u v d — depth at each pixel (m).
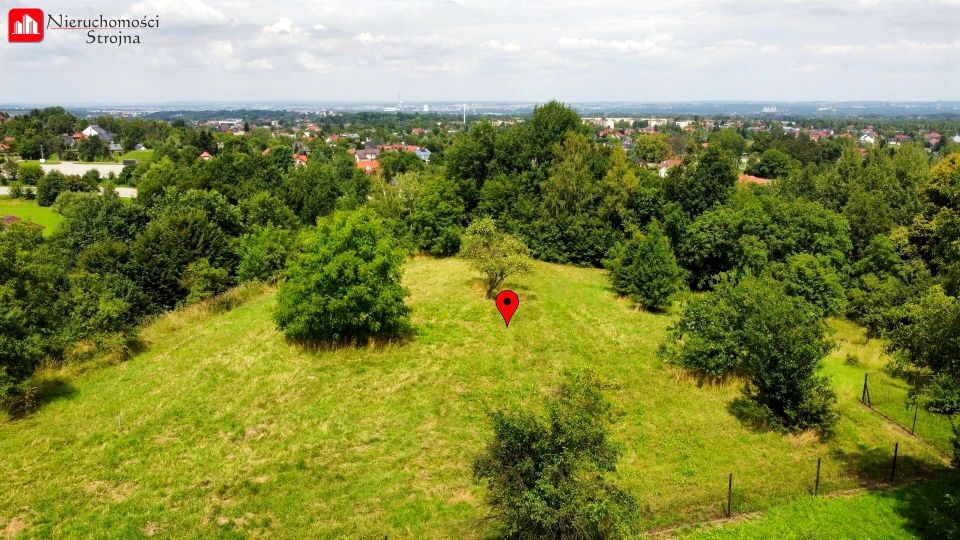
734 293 24.06
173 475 17.28
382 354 26.61
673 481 17.66
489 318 31.89
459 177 56.12
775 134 191.75
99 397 22.27
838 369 28.02
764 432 20.89
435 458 18.58
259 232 44.19
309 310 25.75
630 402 22.81
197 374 24.31
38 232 25.00
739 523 15.75
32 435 19.33
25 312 22.41
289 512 15.80
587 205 51.22
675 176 51.88
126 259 38.78
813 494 17.27
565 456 12.80
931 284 30.91
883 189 49.25
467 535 15.05
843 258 39.50
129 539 14.57
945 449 20.12
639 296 35.94
